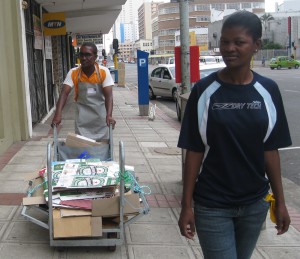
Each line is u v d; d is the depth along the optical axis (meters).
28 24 10.55
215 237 2.38
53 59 15.91
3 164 7.05
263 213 2.45
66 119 12.81
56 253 3.95
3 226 4.49
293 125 11.88
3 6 8.24
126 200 3.91
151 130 11.09
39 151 8.02
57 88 17.14
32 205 3.99
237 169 2.34
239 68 2.29
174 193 5.77
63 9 15.80
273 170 2.47
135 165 7.30
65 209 3.85
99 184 3.91
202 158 2.42
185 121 2.41
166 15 123.62
